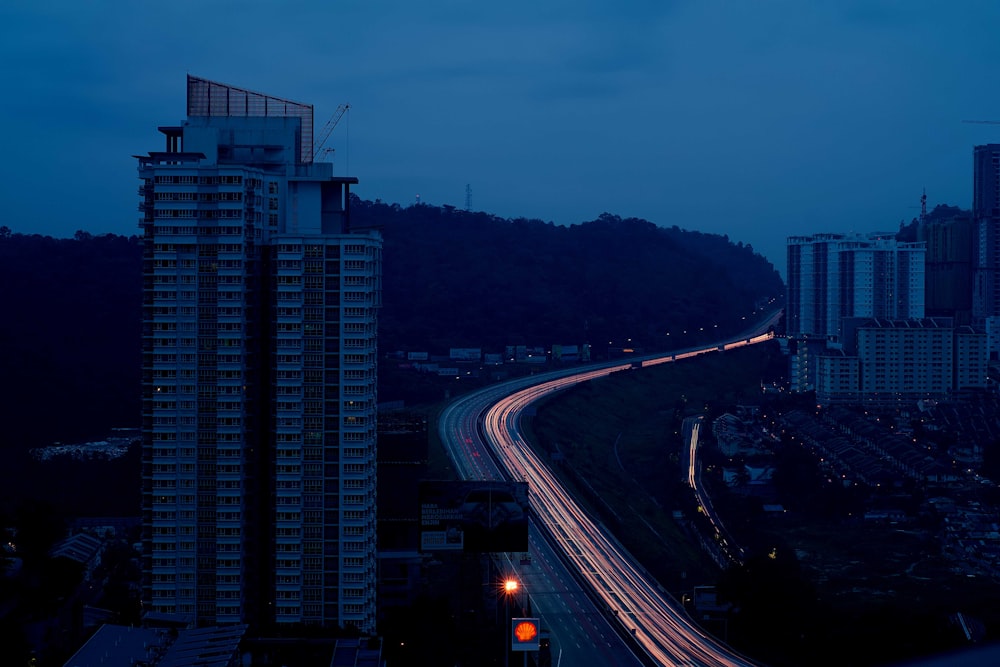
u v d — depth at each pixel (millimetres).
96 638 182125
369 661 190000
